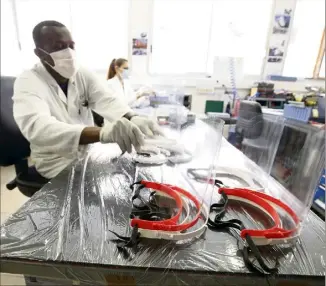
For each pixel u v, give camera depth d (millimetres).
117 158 929
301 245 464
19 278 1160
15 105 949
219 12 3086
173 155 900
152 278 403
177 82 3205
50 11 2852
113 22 3066
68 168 824
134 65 3254
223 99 3215
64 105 1185
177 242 456
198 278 398
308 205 573
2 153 1098
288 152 910
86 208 561
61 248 429
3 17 2715
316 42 3225
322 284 398
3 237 451
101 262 401
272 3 3047
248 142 1280
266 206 564
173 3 3029
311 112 1485
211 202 597
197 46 3244
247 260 411
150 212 535
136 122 935
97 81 1363
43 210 546
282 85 3191
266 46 3229
